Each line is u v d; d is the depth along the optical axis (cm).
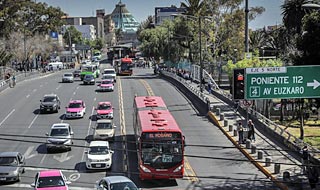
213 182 3136
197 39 9631
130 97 6725
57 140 3941
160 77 9862
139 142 3058
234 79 2836
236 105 5300
